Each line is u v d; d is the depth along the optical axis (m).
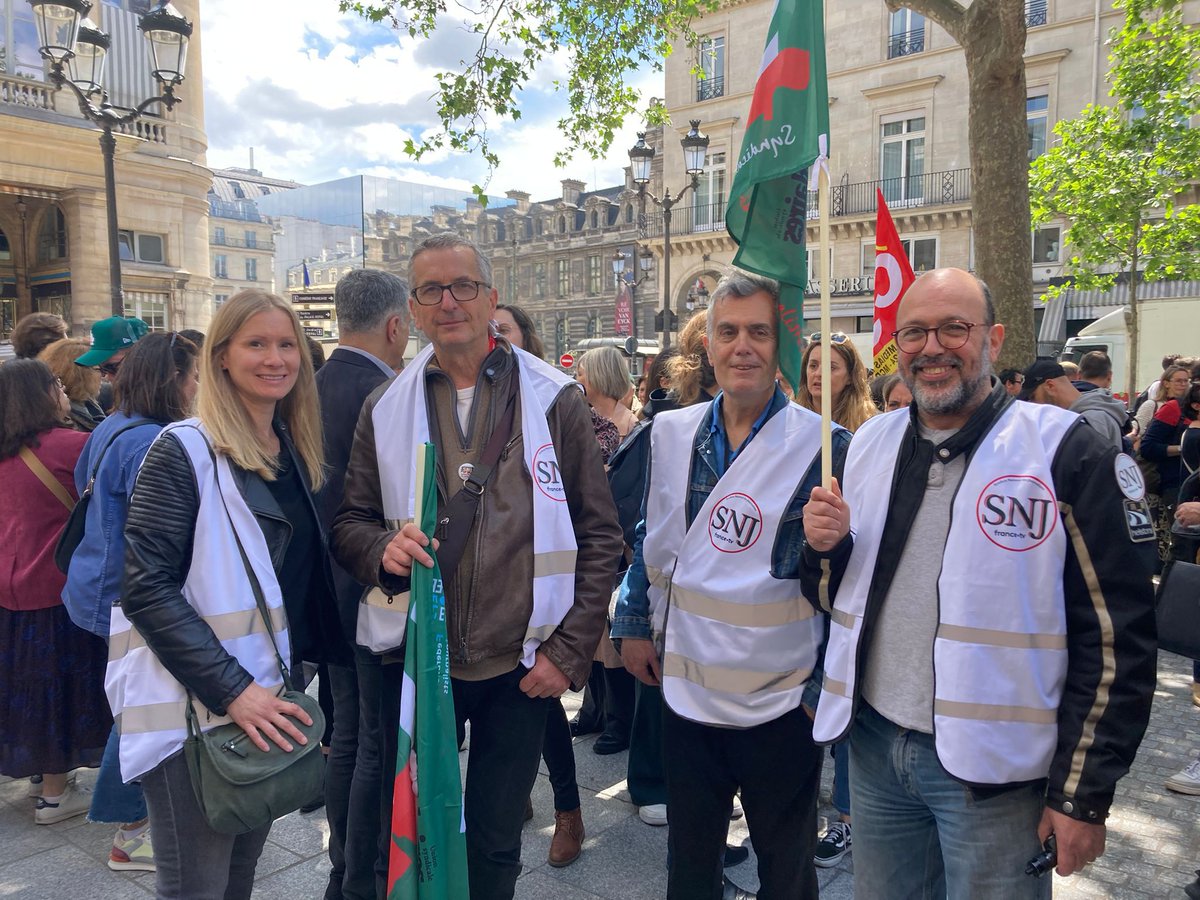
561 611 2.14
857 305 23.77
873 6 23.92
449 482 2.18
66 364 4.02
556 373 2.36
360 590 2.69
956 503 1.67
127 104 21.61
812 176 1.84
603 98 11.17
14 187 19.11
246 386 2.07
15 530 3.20
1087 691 1.54
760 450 2.11
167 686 1.89
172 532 1.89
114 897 2.81
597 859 3.05
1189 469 5.27
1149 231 13.96
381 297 3.00
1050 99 21.34
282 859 3.08
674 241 28.14
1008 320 7.59
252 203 70.94
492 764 2.15
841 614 1.83
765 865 2.11
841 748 3.03
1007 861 1.62
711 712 2.05
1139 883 2.91
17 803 3.56
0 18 18.34
